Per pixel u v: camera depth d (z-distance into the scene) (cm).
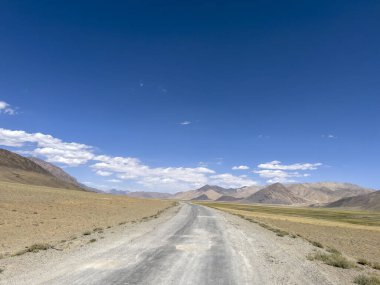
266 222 5378
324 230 5069
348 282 1204
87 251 1586
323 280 1203
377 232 5756
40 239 2016
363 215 17888
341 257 1717
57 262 1316
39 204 5206
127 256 1482
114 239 2044
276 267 1388
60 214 4028
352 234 4750
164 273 1180
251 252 1780
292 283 1124
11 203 4816
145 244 1877
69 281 1027
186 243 2000
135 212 5531
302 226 5478
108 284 1009
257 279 1154
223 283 1077
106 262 1334
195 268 1288
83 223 3155
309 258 1678
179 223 3612
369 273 1438
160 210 6688
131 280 1066
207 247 1877
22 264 1272
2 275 1098
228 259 1523
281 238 2708
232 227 3428
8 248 1686
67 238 2073
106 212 4981
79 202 6806
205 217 4988
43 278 1059
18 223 2855
